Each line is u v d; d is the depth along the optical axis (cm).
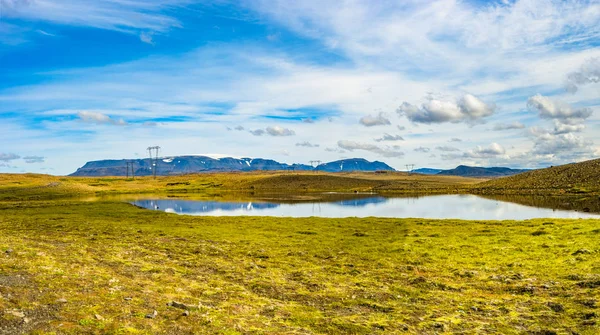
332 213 10494
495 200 13725
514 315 2158
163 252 3966
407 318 2123
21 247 3409
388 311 2255
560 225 5341
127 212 9081
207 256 3859
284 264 3572
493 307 2316
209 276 2984
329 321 2042
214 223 7050
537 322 2034
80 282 2350
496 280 2927
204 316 1941
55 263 2847
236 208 12200
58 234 5150
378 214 10081
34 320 1673
